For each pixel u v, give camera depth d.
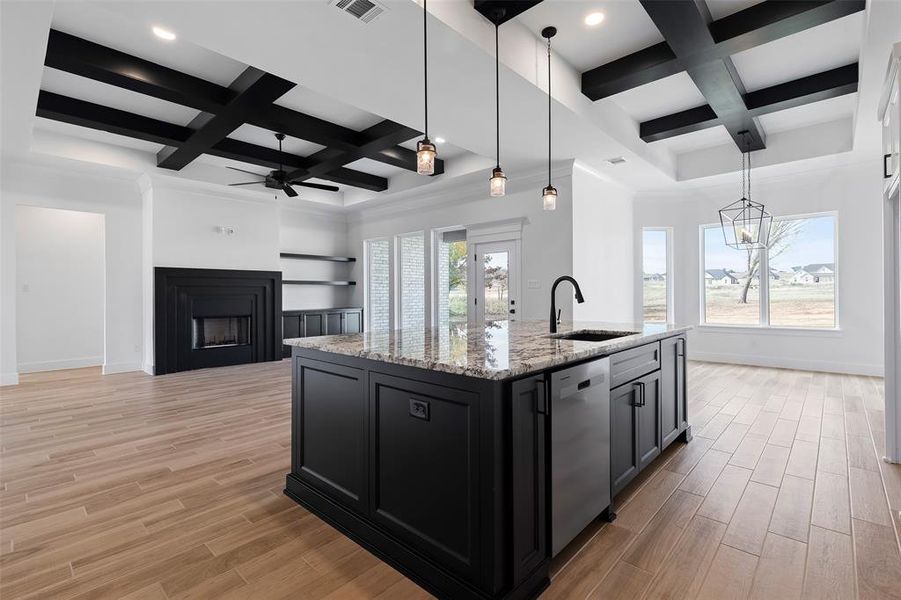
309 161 5.99
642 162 5.37
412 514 1.77
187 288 6.17
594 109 4.18
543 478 1.68
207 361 6.36
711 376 5.55
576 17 3.12
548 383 1.70
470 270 6.50
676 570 1.75
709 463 2.81
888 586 1.64
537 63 3.38
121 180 6.02
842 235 5.64
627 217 6.72
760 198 6.21
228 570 1.77
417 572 1.71
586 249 5.64
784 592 1.61
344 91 3.40
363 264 8.34
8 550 1.90
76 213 6.74
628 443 2.35
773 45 3.49
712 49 3.18
